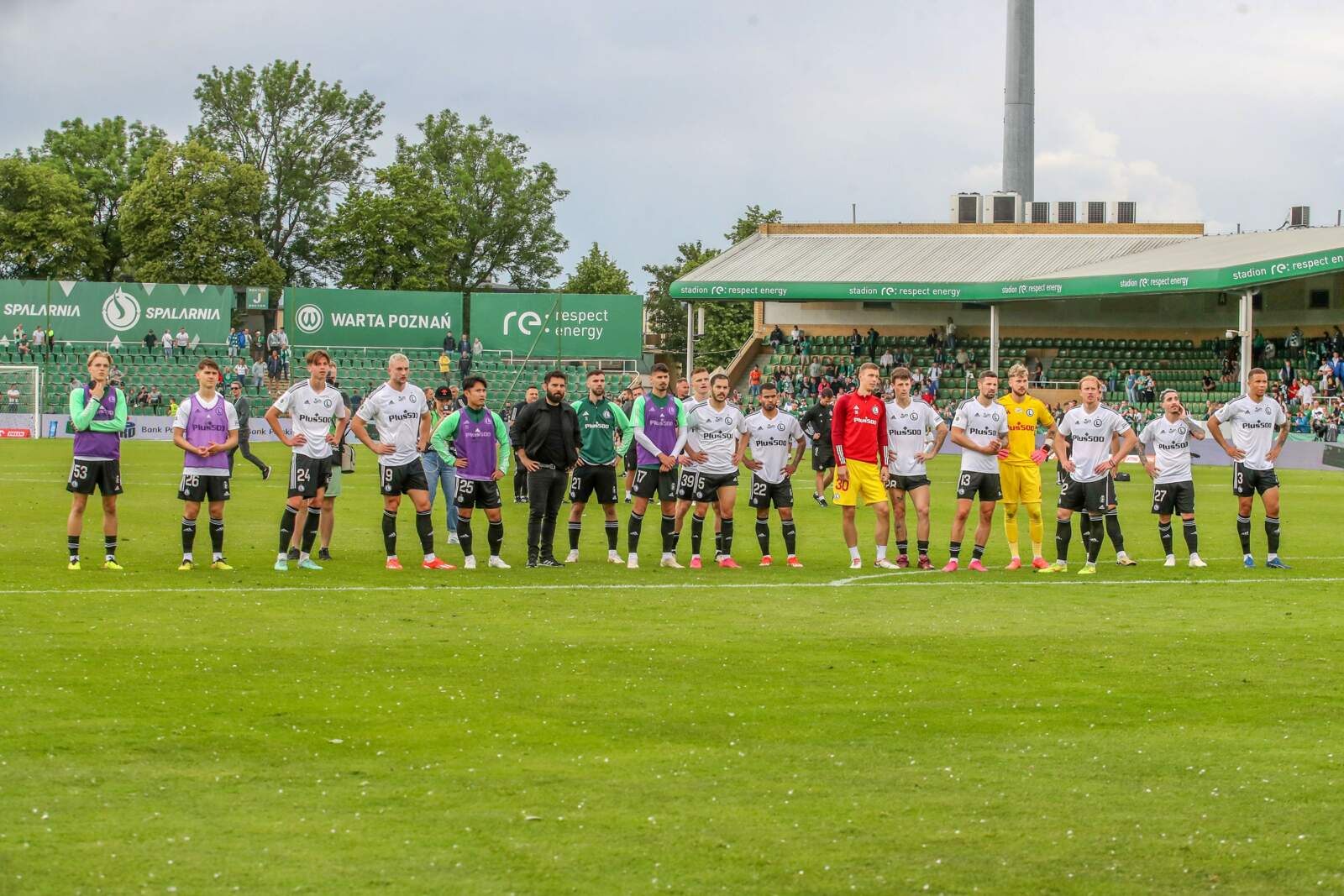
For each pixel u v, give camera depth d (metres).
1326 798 6.98
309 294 59.66
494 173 88.88
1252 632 11.61
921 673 9.88
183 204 75.19
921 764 7.54
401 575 15.12
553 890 5.73
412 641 10.92
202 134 84.75
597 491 16.73
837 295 55.62
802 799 6.91
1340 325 55.12
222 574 14.93
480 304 60.06
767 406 16.58
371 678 9.54
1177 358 57.66
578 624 11.82
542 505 16.14
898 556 16.89
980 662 10.27
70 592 13.28
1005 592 14.12
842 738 8.06
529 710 8.67
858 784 7.16
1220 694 9.26
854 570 16.11
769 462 16.61
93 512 22.34
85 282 59.56
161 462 37.34
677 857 6.11
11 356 59.12
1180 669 10.04
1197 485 33.06
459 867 5.97
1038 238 63.59
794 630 11.60
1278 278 44.03
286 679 9.45
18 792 6.86
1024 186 73.19
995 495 16.19
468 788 7.05
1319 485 32.28
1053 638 11.27
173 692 9.00
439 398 22.66
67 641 10.63
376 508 24.25
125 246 76.81
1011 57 73.06
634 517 16.33
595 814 6.67
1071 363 57.59
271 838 6.29
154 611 12.20
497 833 6.39
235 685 9.23
